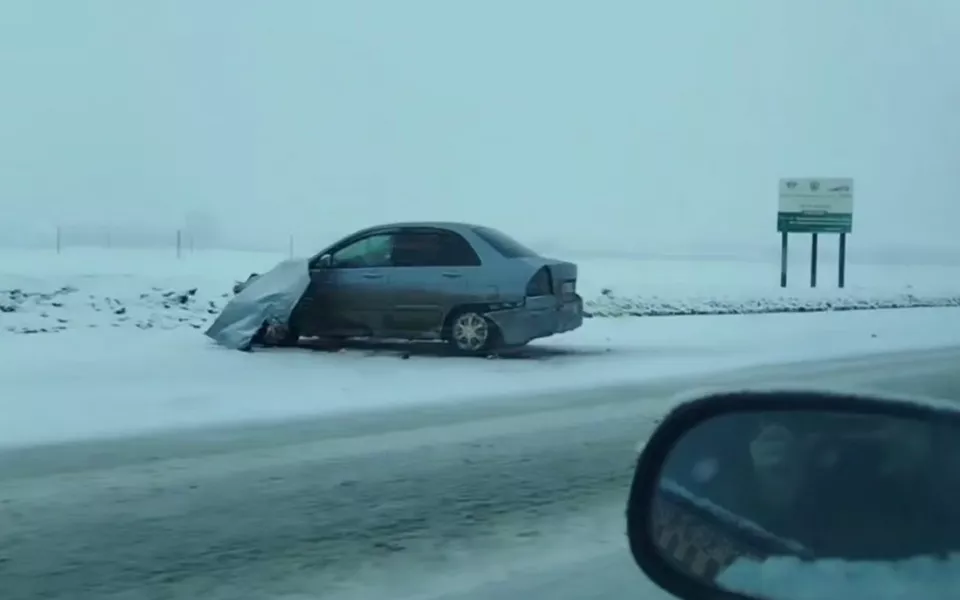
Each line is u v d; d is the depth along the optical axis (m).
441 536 6.46
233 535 6.42
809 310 27.16
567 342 17.36
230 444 9.01
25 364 13.27
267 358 14.11
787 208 35.38
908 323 23.31
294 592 5.46
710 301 26.47
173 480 7.73
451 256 14.58
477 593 5.46
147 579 5.64
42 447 8.78
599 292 26.11
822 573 3.35
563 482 7.82
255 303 15.04
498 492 7.52
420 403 11.09
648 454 3.74
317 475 7.95
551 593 5.46
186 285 21.16
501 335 14.24
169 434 9.38
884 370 14.38
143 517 6.78
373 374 12.91
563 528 6.65
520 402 11.25
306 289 14.89
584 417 10.40
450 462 8.42
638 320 21.81
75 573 5.71
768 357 15.62
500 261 14.35
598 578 5.70
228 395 11.31
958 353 17.02
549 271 14.43
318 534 6.47
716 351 16.27
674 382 12.76
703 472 3.63
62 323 17.09
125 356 14.09
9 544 6.19
